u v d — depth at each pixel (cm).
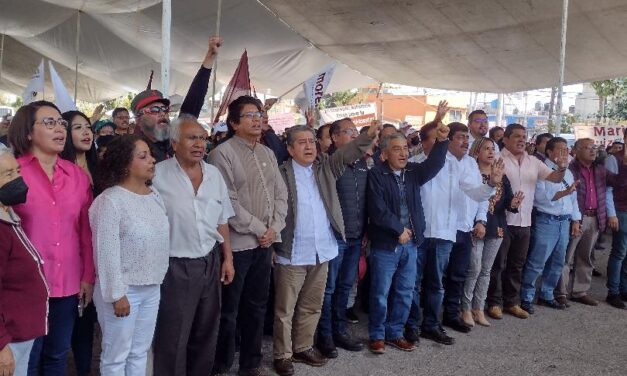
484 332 509
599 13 834
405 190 447
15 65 1834
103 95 2181
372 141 399
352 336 487
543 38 965
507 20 916
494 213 515
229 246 351
